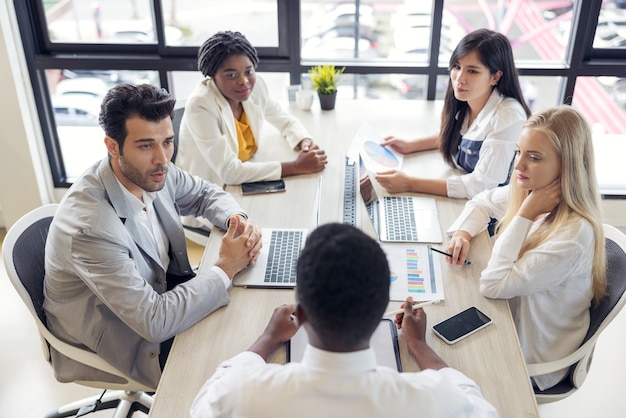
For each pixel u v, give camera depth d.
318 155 2.51
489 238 2.07
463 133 2.54
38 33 3.31
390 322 1.66
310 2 3.22
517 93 2.45
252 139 2.70
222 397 1.12
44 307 1.86
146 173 1.74
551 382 1.84
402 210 2.22
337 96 3.23
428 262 1.93
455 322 1.68
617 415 2.37
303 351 1.55
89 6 3.26
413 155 2.67
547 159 1.74
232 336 1.66
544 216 1.88
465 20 3.26
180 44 3.34
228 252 1.86
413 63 3.34
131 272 1.69
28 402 2.41
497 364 1.56
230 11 3.24
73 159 3.69
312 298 1.04
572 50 3.18
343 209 2.18
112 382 1.89
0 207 3.56
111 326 1.80
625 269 1.78
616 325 2.83
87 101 3.52
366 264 1.03
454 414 1.12
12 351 2.66
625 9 3.12
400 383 1.10
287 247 2.00
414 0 3.20
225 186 2.44
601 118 3.43
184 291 1.71
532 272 1.72
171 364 1.57
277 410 1.07
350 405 1.06
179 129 2.74
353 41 3.34
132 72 3.42
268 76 3.39
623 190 3.53
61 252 1.70
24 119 3.33
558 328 1.84
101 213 1.69
